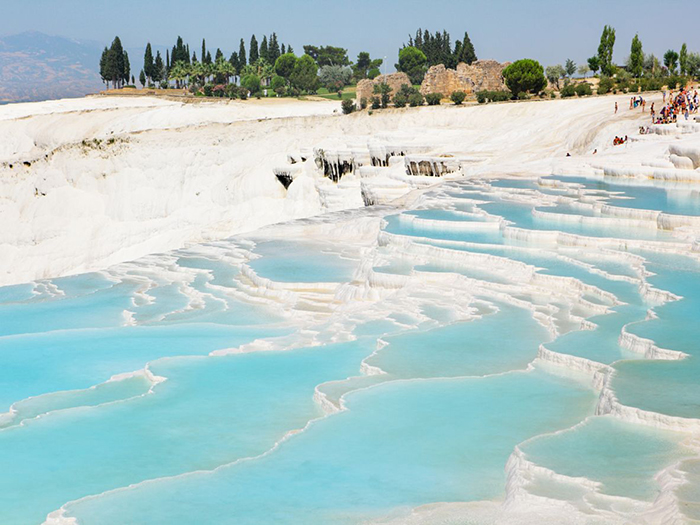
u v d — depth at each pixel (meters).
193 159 82.31
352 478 11.27
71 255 79.44
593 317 17.86
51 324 25.16
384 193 46.59
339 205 57.28
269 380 16.66
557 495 9.73
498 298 21.41
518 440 12.30
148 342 22.14
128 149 83.25
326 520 10.10
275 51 192.88
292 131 83.12
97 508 10.71
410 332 18.42
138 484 11.41
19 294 30.14
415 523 9.75
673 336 15.30
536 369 15.35
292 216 68.19
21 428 14.24
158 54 179.50
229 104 123.00
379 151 60.06
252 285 29.00
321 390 15.08
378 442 12.41
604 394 12.62
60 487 11.95
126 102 133.62
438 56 179.62
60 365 20.14
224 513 10.47
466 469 11.44
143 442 13.50
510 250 25.83
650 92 72.31
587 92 80.00
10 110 124.94
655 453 10.73
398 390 14.53
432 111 80.19
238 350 19.28
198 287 29.55
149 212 81.00
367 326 20.23
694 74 92.50
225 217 73.00
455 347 17.16
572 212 30.67
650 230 27.42
